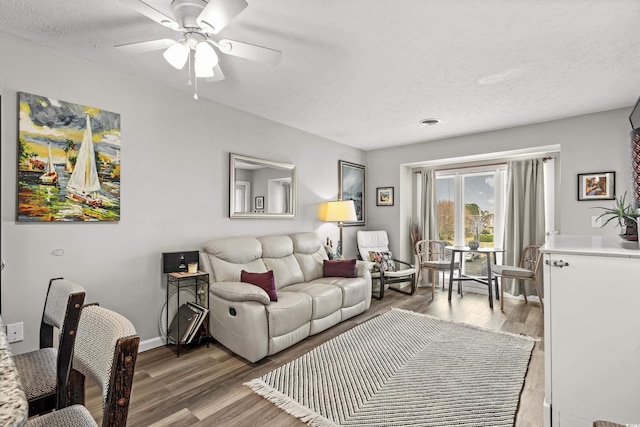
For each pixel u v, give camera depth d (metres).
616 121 3.46
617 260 1.34
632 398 1.33
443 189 5.40
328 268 3.97
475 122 3.99
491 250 4.11
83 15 1.90
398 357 2.65
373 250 5.02
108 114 2.55
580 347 1.42
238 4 1.43
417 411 1.92
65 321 1.18
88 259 2.46
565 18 1.89
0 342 0.61
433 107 3.45
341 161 5.07
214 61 1.73
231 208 3.45
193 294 3.09
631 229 1.99
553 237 2.47
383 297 4.65
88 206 2.44
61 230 2.34
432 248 5.27
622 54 2.31
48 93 2.27
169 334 2.86
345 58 2.40
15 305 2.13
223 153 3.41
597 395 1.39
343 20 1.93
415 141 4.99
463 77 2.72
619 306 1.34
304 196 4.41
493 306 4.16
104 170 2.53
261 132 3.81
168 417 1.85
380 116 3.77
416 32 2.05
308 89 3.00
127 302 2.68
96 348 0.92
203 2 1.66
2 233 2.09
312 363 2.54
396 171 5.35
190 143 3.12
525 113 3.62
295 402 2.01
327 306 3.21
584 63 2.46
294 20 1.93
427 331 3.24
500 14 1.86
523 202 4.50
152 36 2.14
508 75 2.67
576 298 1.43
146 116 2.79
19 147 2.14
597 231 3.55
